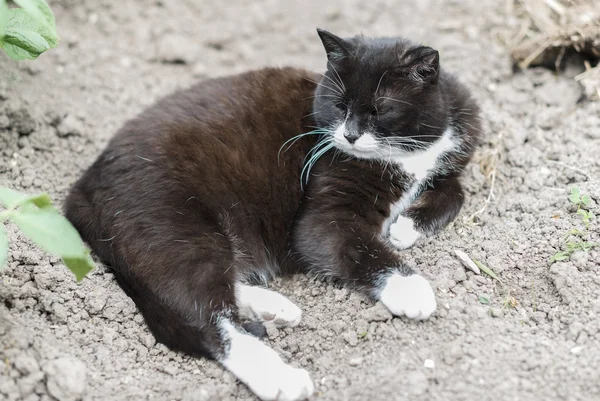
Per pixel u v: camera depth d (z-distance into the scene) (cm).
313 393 114
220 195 121
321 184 123
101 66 142
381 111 120
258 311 119
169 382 115
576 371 112
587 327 115
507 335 115
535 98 136
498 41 142
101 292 119
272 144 123
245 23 150
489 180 129
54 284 118
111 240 119
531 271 120
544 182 127
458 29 145
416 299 116
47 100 135
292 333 119
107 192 120
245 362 115
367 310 118
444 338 115
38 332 115
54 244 109
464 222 125
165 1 150
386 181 123
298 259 124
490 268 120
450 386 112
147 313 118
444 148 125
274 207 123
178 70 145
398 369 114
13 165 129
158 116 123
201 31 149
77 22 146
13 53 114
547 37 138
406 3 149
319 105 123
